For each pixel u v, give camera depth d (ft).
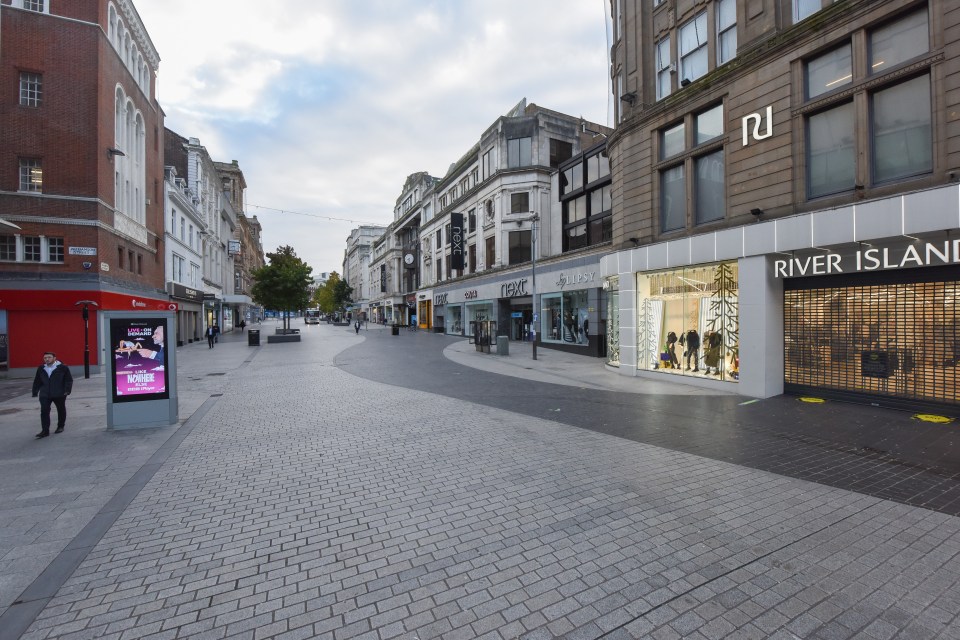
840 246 28.99
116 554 12.47
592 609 9.85
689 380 40.01
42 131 52.80
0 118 51.37
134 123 67.31
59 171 53.16
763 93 33.58
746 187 34.76
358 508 15.33
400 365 57.00
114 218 59.47
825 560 11.69
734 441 22.58
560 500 15.61
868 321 29.14
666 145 43.11
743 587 10.57
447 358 64.85
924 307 26.68
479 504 15.40
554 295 77.25
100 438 24.47
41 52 53.11
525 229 94.79
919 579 10.83
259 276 119.85
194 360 65.67
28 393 40.37
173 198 89.15
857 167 28.40
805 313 32.37
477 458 20.30
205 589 10.82
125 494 16.72
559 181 83.46
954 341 25.57
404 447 22.22
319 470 19.17
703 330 39.09
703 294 39.04
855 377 29.84
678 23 41.93
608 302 52.11
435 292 139.44
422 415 29.09
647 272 44.65
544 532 13.34
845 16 28.76
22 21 52.44
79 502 16.05
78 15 54.75
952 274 25.59
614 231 49.98
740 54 35.04
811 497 15.67
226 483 17.83
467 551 12.36
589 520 14.06
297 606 10.13
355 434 24.81
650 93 44.83
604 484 17.02
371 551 12.49
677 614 9.64
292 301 120.67
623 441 22.77
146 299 70.74
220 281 152.56
